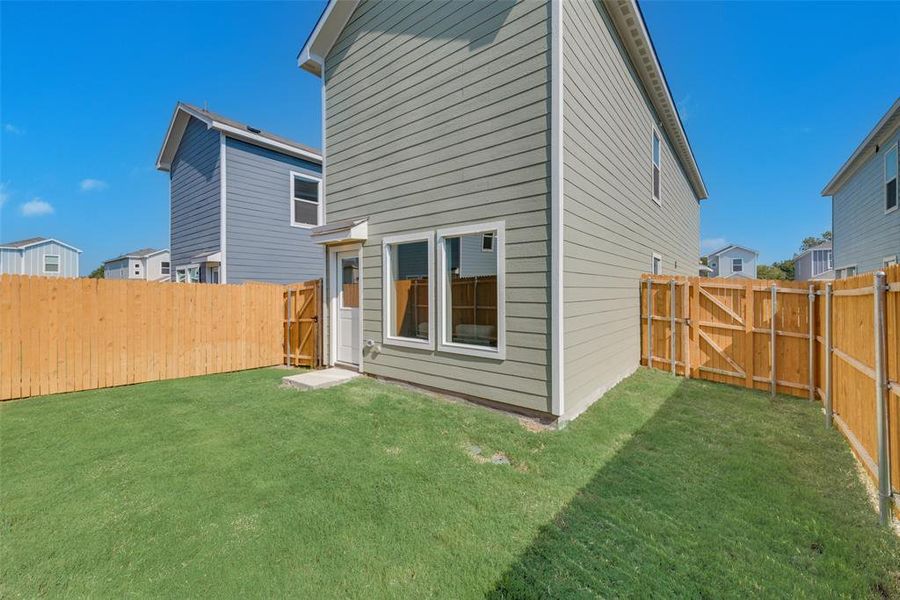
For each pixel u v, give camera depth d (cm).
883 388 264
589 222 489
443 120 513
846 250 1488
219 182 1058
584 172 473
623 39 629
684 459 341
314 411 473
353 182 651
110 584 197
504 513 259
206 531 239
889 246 1076
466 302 502
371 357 632
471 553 220
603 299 544
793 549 224
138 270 2912
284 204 1184
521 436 387
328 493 284
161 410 484
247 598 189
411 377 569
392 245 594
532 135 427
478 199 476
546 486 294
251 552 221
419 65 544
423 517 254
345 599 188
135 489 289
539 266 423
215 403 514
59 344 582
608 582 198
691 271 1395
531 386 432
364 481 301
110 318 628
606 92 554
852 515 258
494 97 459
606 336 558
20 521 249
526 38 431
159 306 676
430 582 199
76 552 220
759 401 522
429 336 540
